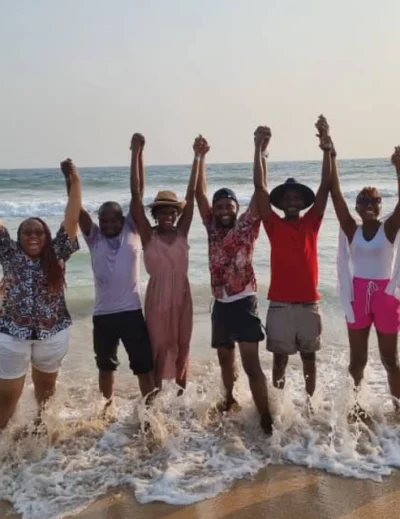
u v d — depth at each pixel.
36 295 4.37
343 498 3.80
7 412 4.46
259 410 4.72
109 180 40.56
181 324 5.03
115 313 4.82
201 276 10.18
